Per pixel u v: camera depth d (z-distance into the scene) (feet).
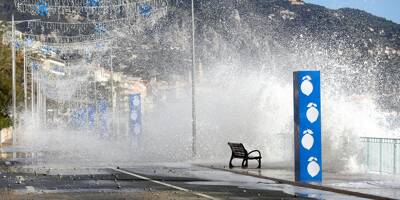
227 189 88.79
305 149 96.89
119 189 89.20
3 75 337.31
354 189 84.02
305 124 96.99
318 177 96.94
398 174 106.42
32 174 118.11
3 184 97.60
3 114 326.03
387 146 109.50
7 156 186.29
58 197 78.69
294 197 78.28
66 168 134.10
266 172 115.14
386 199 74.33
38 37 271.90
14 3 160.35
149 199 76.02
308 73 97.09
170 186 93.71
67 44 269.44
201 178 108.17
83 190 87.76
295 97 98.17
